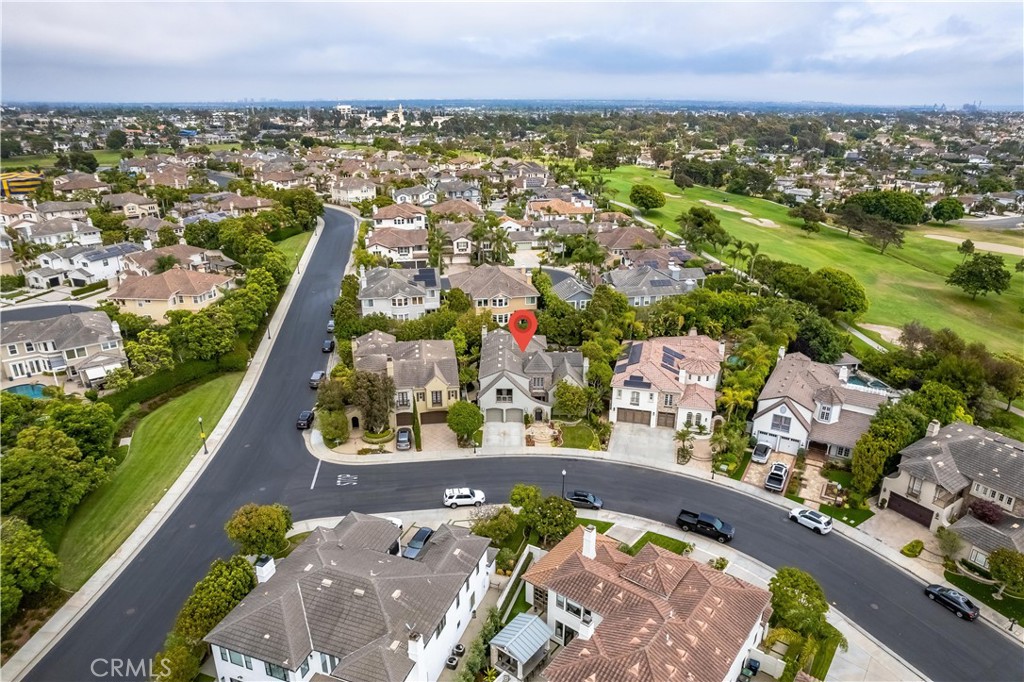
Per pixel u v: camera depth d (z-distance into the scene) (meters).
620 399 74.38
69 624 45.78
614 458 68.38
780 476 63.19
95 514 57.41
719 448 69.12
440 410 75.25
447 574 44.09
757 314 99.31
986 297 134.25
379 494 61.47
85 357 82.94
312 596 41.44
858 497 60.62
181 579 50.25
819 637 44.28
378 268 109.38
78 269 119.69
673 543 55.25
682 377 77.31
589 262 127.19
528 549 53.72
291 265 133.00
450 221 158.38
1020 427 79.19
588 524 57.53
